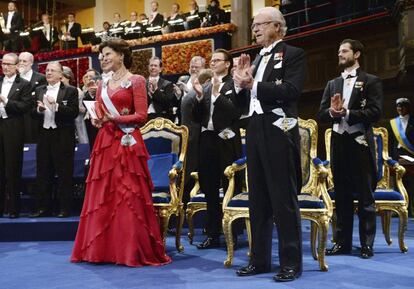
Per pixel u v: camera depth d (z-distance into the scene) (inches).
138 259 267.4
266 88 219.9
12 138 384.8
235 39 756.6
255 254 242.4
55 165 386.6
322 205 251.6
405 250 306.8
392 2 569.3
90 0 1208.2
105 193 275.7
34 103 389.4
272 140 227.0
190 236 344.8
